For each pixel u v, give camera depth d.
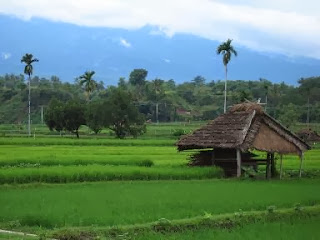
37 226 15.85
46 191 23.17
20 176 26.27
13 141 58.22
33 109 130.88
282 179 33.50
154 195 22.39
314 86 133.62
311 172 37.59
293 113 100.31
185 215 17.67
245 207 19.78
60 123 85.19
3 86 154.62
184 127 108.44
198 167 33.41
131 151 49.44
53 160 33.72
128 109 81.75
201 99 150.25
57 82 163.00
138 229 15.37
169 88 165.88
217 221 16.92
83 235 14.50
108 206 19.00
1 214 16.95
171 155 46.03
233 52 82.94
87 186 25.81
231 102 130.88
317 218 18.72
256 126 34.22
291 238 14.88
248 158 36.06
